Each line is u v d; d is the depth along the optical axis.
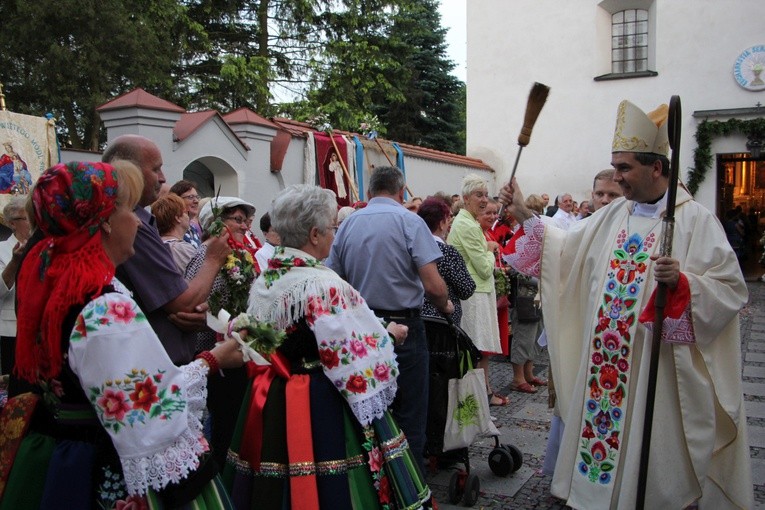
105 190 1.75
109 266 1.80
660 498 3.10
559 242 3.71
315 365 2.58
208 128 7.83
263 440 2.54
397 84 21.34
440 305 3.59
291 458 2.47
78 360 1.70
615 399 3.27
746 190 16.92
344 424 2.53
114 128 7.19
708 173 15.37
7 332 4.69
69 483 1.76
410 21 20.97
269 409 2.56
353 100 19.95
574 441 3.42
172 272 2.54
